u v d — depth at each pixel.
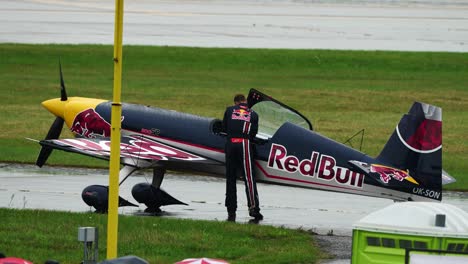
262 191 68.31
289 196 66.19
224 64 166.00
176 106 123.50
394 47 192.62
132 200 62.72
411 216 32.75
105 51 173.50
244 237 46.97
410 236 32.12
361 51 180.00
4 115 111.00
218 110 121.69
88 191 54.38
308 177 54.59
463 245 31.73
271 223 54.47
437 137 50.78
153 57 169.50
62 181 69.25
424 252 30.94
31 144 90.50
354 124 111.56
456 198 67.06
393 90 143.38
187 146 59.03
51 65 159.38
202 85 144.25
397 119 117.31
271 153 55.41
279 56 172.75
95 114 63.81
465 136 104.00
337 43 197.75
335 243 47.84
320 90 141.75
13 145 89.50
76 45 179.50
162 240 44.81
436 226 31.94
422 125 51.09
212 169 58.97
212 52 175.50
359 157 53.41
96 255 33.81
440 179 50.84
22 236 44.56
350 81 152.38
